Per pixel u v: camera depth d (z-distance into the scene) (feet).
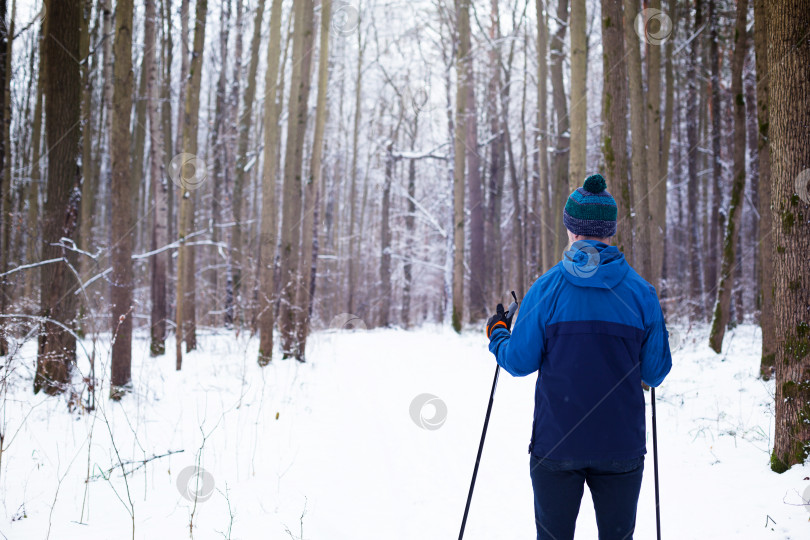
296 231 34.47
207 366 30.96
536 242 67.92
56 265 21.04
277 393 24.12
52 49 21.45
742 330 40.27
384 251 82.12
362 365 32.73
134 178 51.29
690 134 54.34
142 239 66.23
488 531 11.39
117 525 11.28
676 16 43.70
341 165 91.76
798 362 12.41
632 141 27.96
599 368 6.76
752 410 17.94
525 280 72.90
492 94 74.74
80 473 14.03
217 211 57.31
